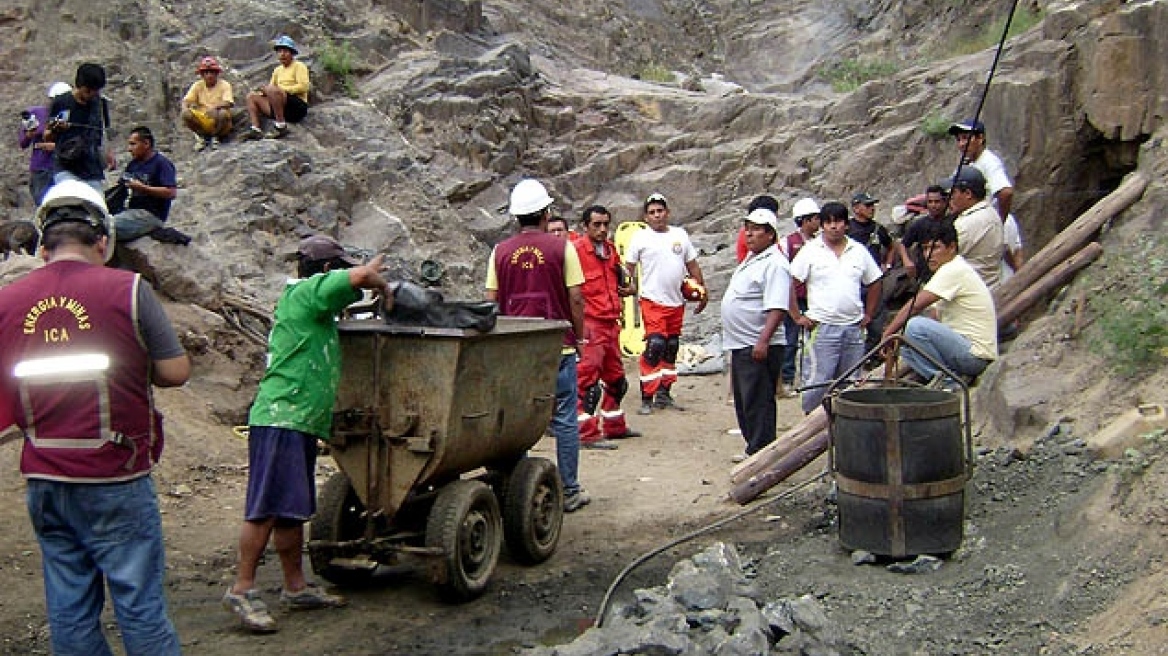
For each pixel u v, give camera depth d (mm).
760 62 25719
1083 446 6883
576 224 18297
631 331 13414
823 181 17141
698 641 5254
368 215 16281
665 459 9703
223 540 7656
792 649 5246
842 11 25625
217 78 16734
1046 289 8688
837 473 6590
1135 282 7910
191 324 10703
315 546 6453
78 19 17906
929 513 6305
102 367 4562
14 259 10398
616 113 19953
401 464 6266
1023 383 7793
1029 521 6410
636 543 7488
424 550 6227
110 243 4922
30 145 11867
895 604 5840
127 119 16953
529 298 7969
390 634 6023
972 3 21641
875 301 9062
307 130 17406
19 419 4598
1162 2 11234
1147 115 11359
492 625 6141
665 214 11352
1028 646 5219
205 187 15648
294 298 6031
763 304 8734
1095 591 5426
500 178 18562
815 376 8883
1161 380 7027
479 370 6348
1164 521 5477
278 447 6004
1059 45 13031
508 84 19406
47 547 4703
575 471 8211
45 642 5930
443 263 16062
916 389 6750
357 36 19812
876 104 18000
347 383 6344
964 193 9109
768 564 6648
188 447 9234
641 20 26219
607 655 5148
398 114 18453
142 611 4672
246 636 5996
